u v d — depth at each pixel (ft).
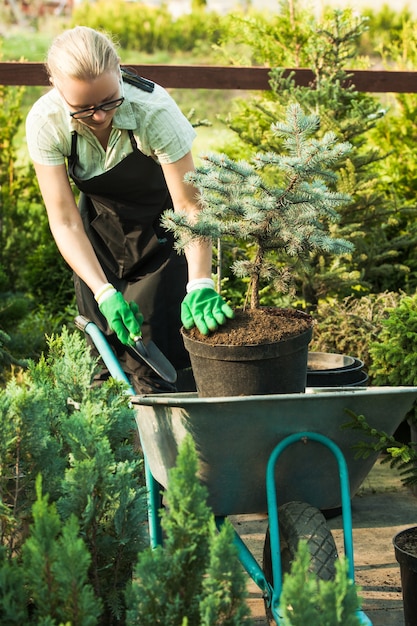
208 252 7.97
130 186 8.80
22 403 6.02
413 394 6.47
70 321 16.38
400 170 16.97
